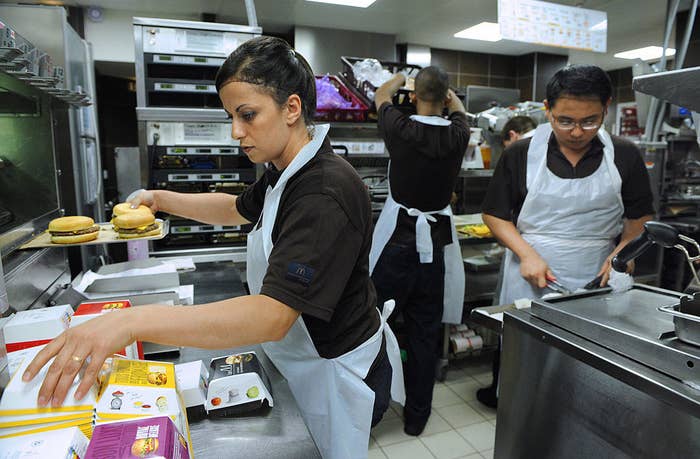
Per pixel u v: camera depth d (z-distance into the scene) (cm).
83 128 213
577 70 147
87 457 54
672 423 84
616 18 463
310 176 81
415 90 202
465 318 278
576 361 104
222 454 72
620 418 95
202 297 142
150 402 66
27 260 122
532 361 116
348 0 412
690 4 288
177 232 216
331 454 98
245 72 76
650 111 292
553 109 154
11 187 131
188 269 165
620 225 182
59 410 61
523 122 256
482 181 303
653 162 308
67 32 184
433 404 242
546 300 120
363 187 87
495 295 208
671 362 88
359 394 97
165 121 205
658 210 318
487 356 299
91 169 219
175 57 204
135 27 198
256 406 82
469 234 253
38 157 140
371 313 103
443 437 215
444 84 197
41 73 102
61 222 118
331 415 97
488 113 304
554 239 176
